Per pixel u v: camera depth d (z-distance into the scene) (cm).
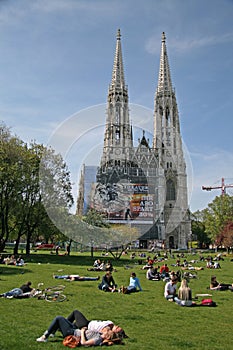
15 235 5903
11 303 1350
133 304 1416
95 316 1189
